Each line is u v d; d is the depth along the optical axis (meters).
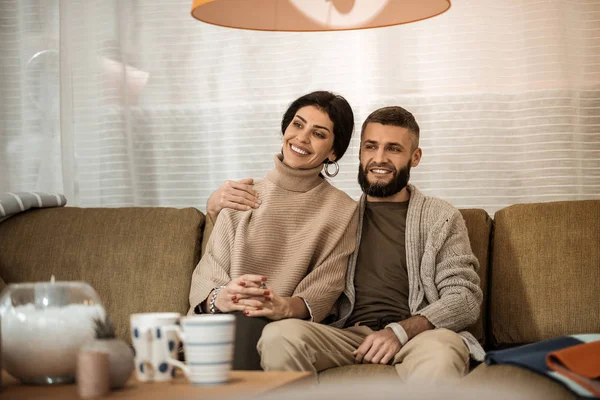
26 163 3.14
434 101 2.85
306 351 1.93
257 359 2.00
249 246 2.26
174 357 1.36
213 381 1.29
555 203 2.36
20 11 3.15
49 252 2.47
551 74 2.77
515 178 2.81
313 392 1.33
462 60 2.84
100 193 3.04
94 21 3.05
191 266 2.42
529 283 2.26
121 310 2.38
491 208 2.82
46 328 1.30
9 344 1.30
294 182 2.35
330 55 2.92
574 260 2.24
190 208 2.54
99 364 1.20
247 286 2.06
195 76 3.02
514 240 2.32
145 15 3.04
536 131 2.79
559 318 2.19
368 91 2.88
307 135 2.33
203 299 2.18
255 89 2.97
